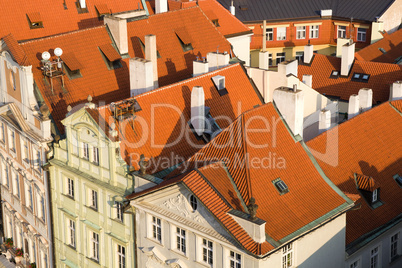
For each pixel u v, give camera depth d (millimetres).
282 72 68562
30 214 74875
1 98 76250
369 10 114062
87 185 63281
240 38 96375
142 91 68875
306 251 53219
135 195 56688
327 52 118438
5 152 78562
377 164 63156
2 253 85250
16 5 86250
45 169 67250
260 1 119750
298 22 116812
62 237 68875
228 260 51625
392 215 60719
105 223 62469
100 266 64562
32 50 72375
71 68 71812
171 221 54719
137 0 96312
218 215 50406
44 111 66688
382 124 66188
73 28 89500
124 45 76625
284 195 53844
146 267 58938
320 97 71812
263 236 48750
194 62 72000
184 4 96125
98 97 72625
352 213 59094
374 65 85500
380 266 60688
